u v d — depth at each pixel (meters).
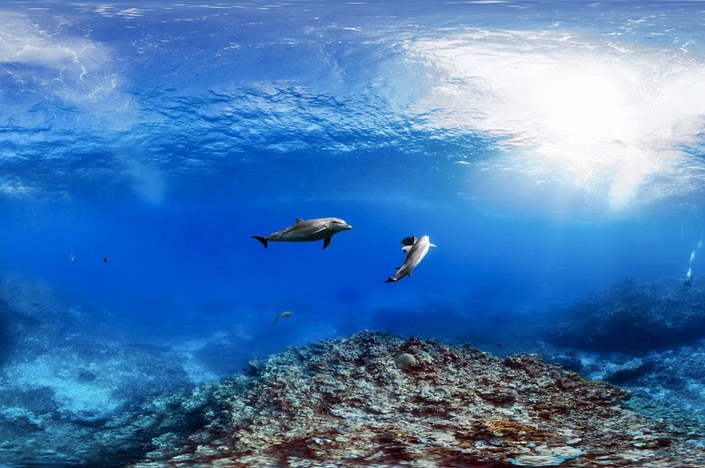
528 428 9.02
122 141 18.98
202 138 19.19
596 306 14.06
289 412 9.80
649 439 8.53
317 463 7.77
